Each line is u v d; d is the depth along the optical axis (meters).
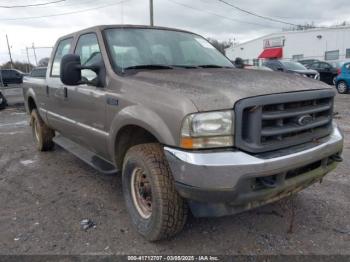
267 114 2.69
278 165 2.68
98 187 4.60
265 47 42.09
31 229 3.47
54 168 5.48
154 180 2.95
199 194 2.62
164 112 2.79
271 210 3.81
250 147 2.62
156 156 3.02
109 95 3.49
